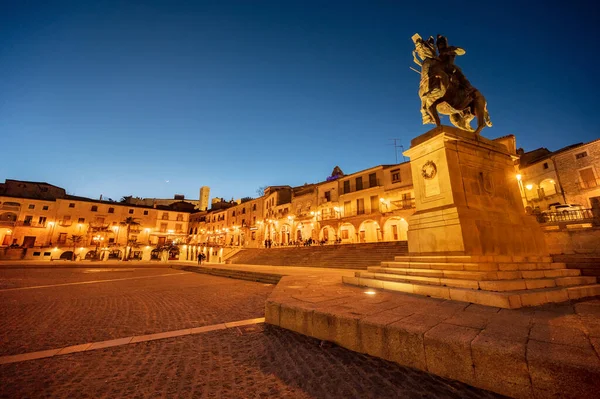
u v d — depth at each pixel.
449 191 5.25
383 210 27.89
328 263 20.31
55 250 41.03
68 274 18.05
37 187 45.41
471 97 6.27
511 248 5.25
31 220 41.88
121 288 10.73
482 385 2.21
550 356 1.93
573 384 1.78
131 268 26.89
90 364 3.16
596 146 20.66
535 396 1.93
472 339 2.38
